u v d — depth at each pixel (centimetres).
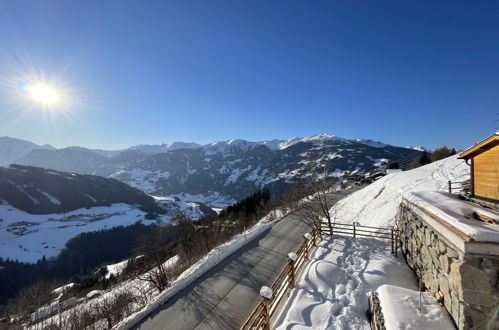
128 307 1656
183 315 991
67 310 2136
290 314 769
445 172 1933
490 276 469
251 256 1536
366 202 2255
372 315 679
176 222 2875
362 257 1097
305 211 2261
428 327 536
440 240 640
